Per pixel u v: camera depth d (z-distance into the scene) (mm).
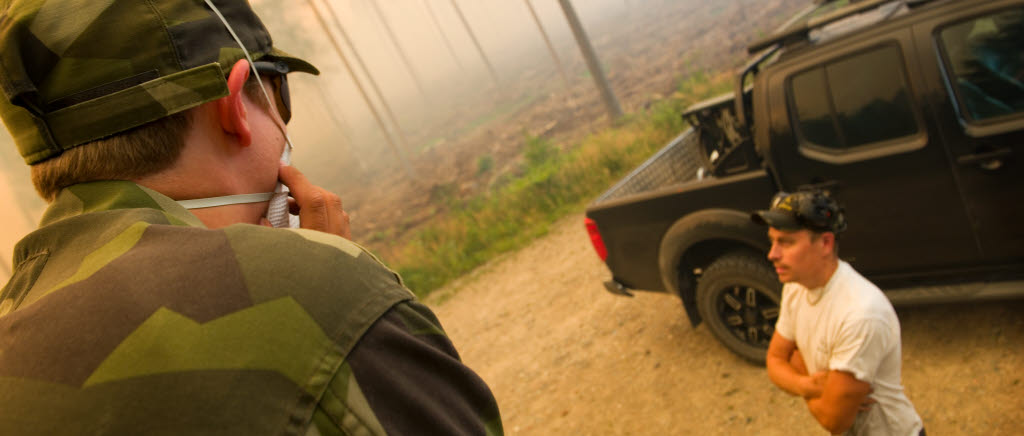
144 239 522
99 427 415
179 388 427
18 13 560
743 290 3705
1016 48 2662
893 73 2963
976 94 2766
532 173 14227
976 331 3418
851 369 1773
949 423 2941
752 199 3500
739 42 21797
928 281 3199
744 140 3586
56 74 562
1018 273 2902
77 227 552
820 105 3199
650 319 5137
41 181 602
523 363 5434
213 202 628
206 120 630
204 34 624
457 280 9523
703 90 13805
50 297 491
